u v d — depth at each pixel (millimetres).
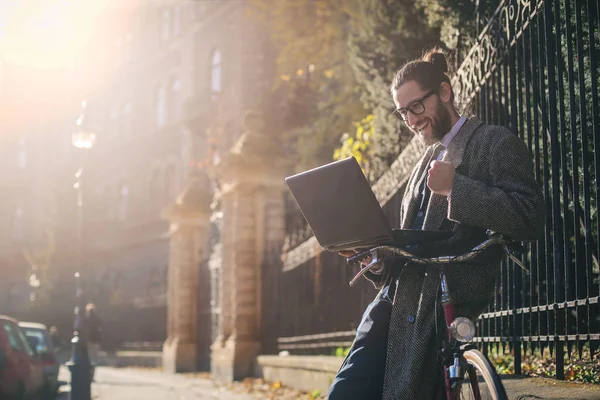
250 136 17266
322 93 17859
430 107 3014
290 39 14633
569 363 4465
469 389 2771
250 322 16391
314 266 12922
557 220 3982
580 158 4707
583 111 3625
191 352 22734
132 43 42875
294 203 16578
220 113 24984
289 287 15055
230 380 16125
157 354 27766
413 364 2824
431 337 2871
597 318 4164
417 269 2959
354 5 10000
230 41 32844
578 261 3812
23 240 51750
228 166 17000
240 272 16562
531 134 4363
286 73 16062
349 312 11125
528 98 4348
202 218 23312
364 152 9844
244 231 16719
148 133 40156
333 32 13961
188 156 36000
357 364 2957
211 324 22031
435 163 2820
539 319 4188
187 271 23219
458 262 2895
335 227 2975
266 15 15141
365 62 8812
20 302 51500
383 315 3020
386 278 3123
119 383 17594
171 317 23781
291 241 14742
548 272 4121
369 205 2875
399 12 8281
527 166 2848
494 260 2922
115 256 41406
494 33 4828
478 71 5051
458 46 5844
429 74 3014
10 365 10414
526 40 4363
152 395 13305
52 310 43906
